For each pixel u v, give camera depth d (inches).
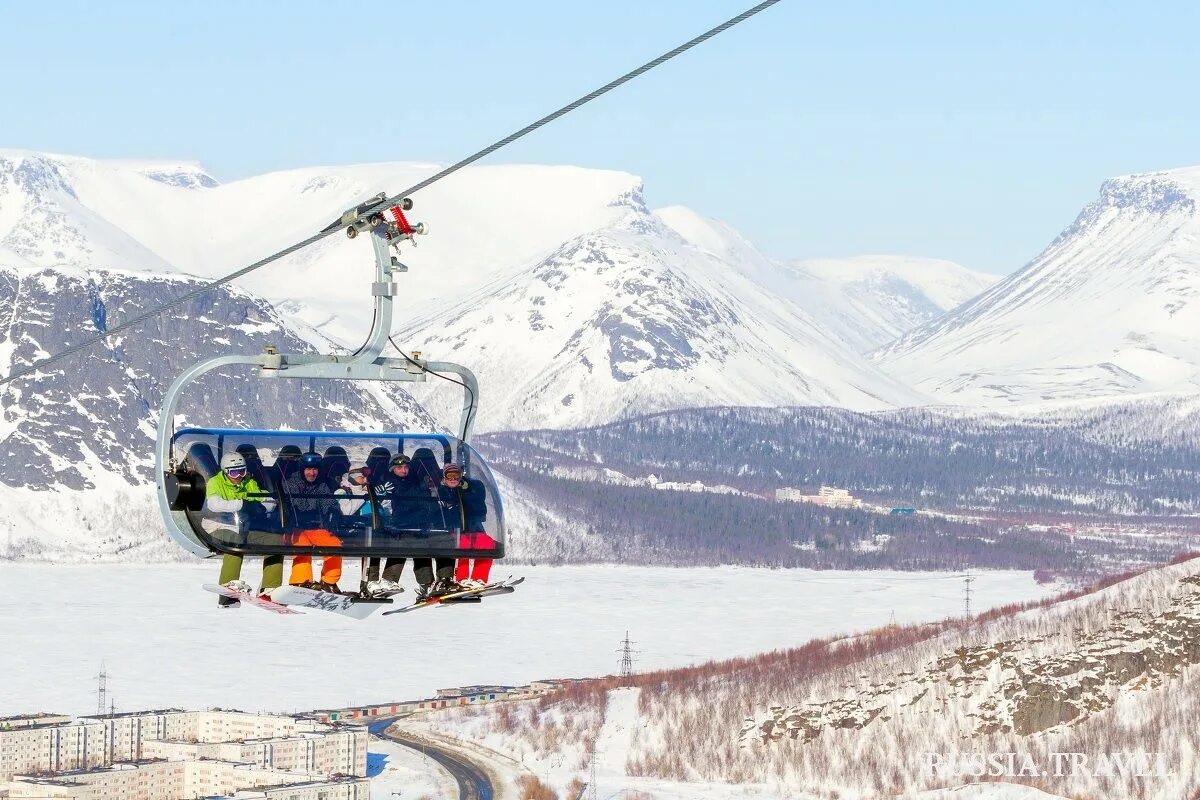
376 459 2059.5
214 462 2042.3
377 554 2039.9
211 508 2039.9
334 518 2043.6
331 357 2026.3
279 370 2022.6
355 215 2001.7
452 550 2047.2
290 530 2042.3
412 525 2043.6
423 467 2059.5
